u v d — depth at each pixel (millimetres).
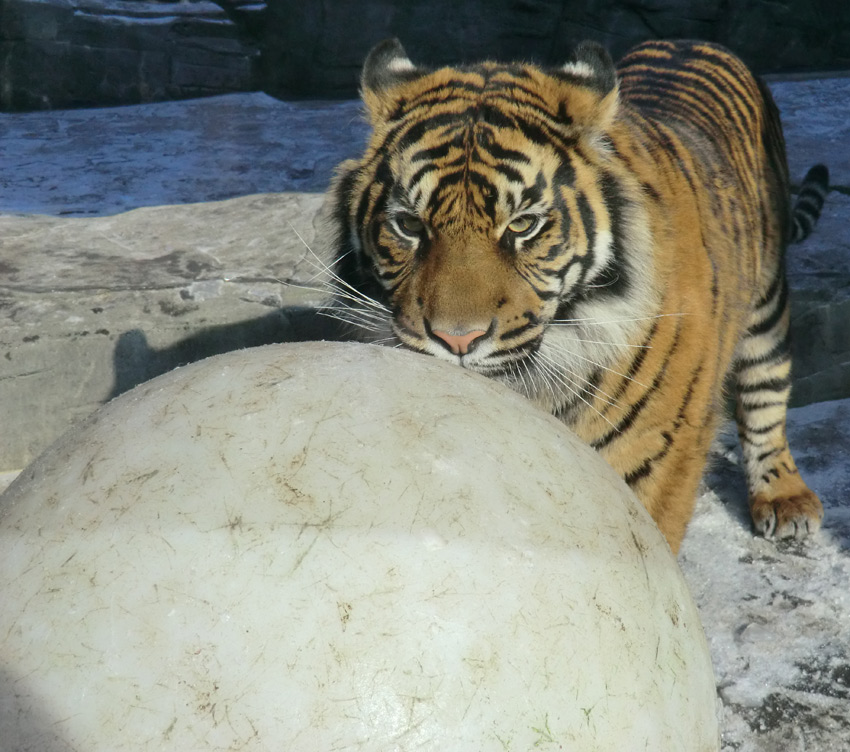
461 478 1918
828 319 5254
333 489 1837
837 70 10867
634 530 2137
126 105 10438
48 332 4723
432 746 1689
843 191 6734
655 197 3232
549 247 3076
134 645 1702
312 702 1666
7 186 7449
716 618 3770
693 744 2047
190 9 10867
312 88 11180
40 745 1689
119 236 5930
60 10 10383
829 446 4910
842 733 3248
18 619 1785
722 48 4773
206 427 1950
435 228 3062
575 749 1799
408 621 1733
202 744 1648
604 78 3096
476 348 2996
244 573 1739
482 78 3174
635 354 3184
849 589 3893
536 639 1808
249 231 5957
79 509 1876
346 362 2119
